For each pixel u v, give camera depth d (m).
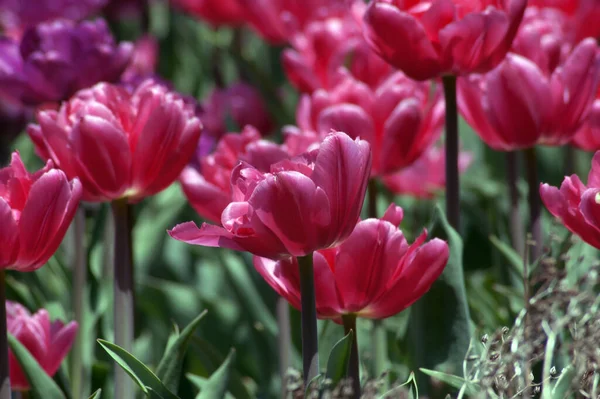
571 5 1.56
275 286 1.22
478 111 1.35
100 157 1.26
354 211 1.16
